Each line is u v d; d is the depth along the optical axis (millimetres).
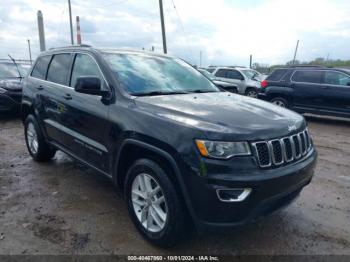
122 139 3016
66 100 3980
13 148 6098
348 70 9016
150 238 2871
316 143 6891
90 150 3592
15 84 8797
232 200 2377
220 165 2369
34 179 4445
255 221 2508
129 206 3107
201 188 2396
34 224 3227
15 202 3721
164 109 2871
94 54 3781
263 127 2604
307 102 9609
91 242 2930
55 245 2875
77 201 3760
